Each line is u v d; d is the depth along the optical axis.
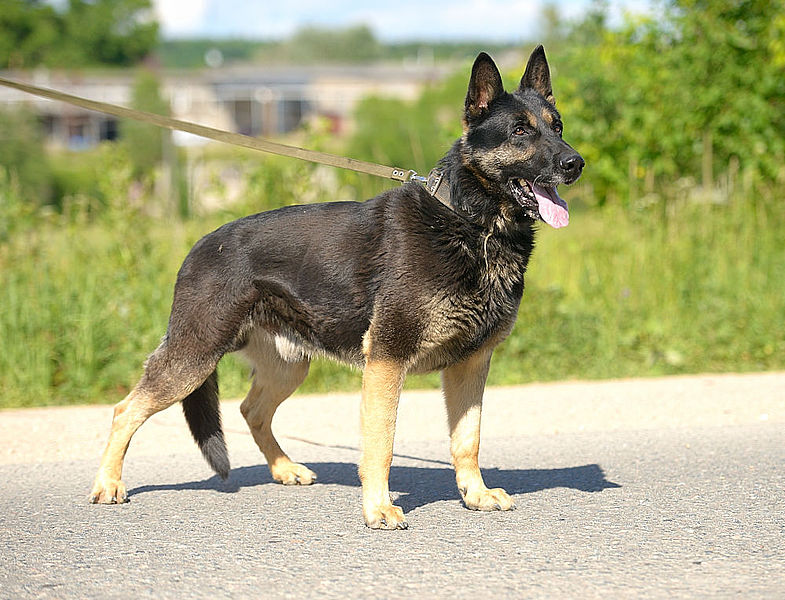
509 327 4.90
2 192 9.79
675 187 11.90
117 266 9.59
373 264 4.77
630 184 12.09
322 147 10.59
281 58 152.38
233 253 5.14
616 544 4.24
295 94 60.31
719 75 12.55
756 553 4.09
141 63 74.38
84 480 5.59
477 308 4.70
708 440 6.36
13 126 28.41
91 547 4.29
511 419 7.20
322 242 4.96
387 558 4.09
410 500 5.14
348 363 5.01
